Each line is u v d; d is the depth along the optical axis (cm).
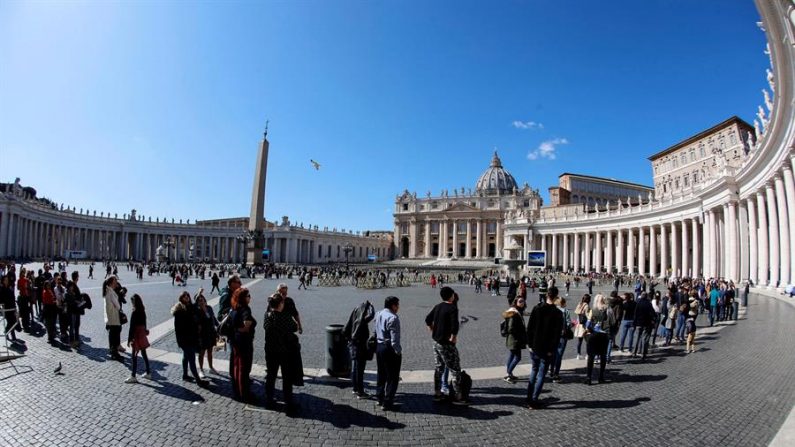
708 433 678
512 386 936
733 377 977
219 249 11725
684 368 1078
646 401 830
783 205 2803
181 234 11081
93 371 997
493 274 5444
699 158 7269
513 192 13475
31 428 685
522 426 714
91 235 9719
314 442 649
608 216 7031
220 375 985
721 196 4025
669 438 663
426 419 742
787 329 1557
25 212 7256
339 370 979
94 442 639
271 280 4841
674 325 1380
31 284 1559
